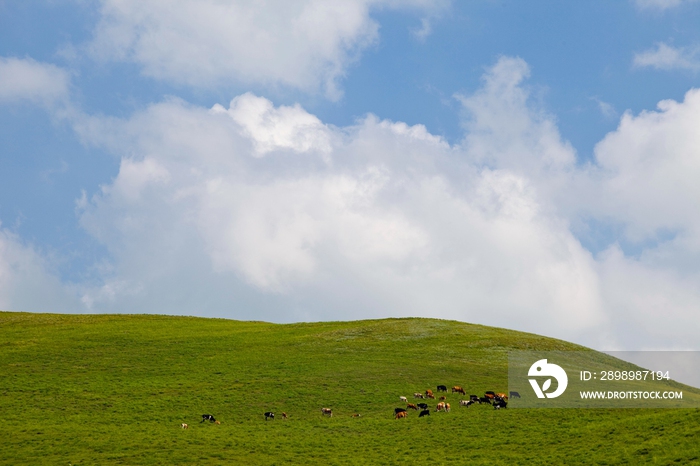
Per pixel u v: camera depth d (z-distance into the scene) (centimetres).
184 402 5881
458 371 7025
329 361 7419
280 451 4597
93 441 4644
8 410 5478
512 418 5250
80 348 8000
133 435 4866
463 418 5350
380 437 4953
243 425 5306
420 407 5712
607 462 3947
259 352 7938
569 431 4744
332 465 4272
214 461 4303
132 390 6222
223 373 6894
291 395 6116
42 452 4359
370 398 6047
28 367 7025
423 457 4409
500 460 4253
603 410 5331
